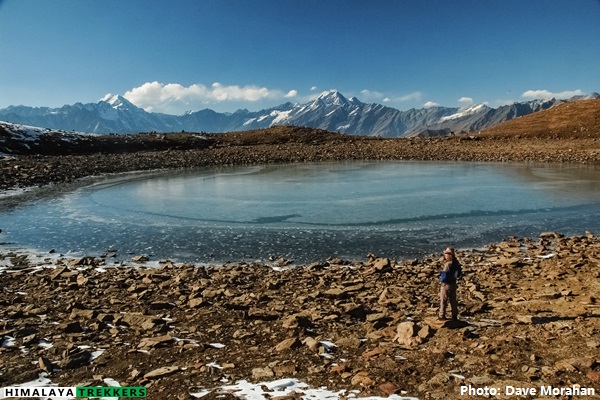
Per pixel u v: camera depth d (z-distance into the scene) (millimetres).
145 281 15328
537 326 10531
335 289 14141
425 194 33469
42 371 8914
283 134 88625
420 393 7691
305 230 23609
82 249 20781
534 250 18906
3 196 36031
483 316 11703
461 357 9086
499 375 8156
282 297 13984
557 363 8312
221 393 7867
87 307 12977
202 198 33594
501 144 71938
